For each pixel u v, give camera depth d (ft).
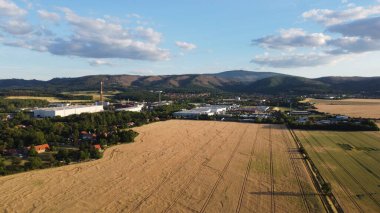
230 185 256.11
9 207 214.07
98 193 238.89
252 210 209.46
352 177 272.31
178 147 394.32
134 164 317.22
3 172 279.49
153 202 222.69
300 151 367.45
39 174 283.18
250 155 352.49
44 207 214.28
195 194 237.45
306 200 224.33
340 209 208.54
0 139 386.93
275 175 280.31
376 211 205.16
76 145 397.80
